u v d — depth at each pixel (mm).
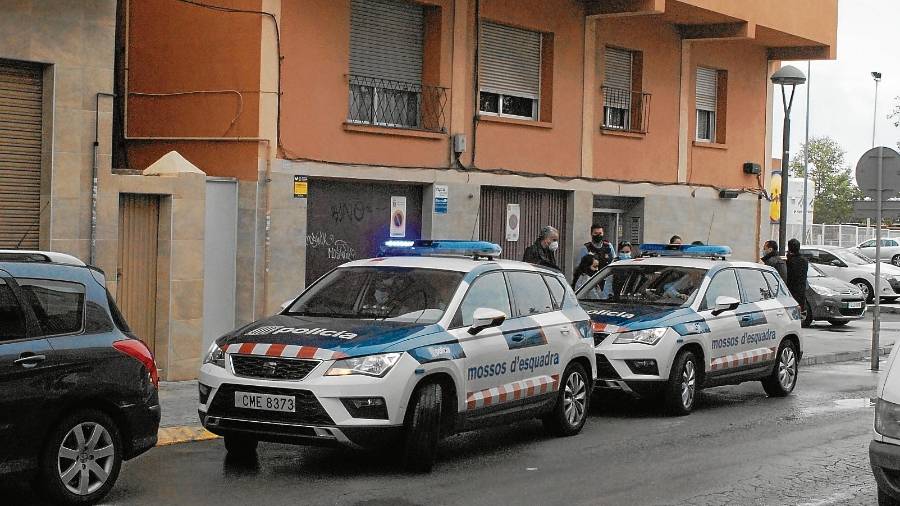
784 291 15688
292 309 10562
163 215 13969
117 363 8320
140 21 16734
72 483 8047
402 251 11695
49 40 12750
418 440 9406
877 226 18703
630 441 11594
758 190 25828
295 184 16000
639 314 13344
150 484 8992
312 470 9633
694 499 8969
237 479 9227
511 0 19469
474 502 8633
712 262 14602
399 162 17609
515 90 19984
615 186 21922
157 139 16578
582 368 11961
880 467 7805
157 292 14016
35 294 7973
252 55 15641
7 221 12711
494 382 10367
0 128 12617
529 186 19922
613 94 22047
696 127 24406
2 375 7551
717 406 14312
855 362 20000
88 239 13141
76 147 13016
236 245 15719
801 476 9945
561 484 9398
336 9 16562
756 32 24031
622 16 21141
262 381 9078
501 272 10992
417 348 9430
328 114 16516
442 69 18234
